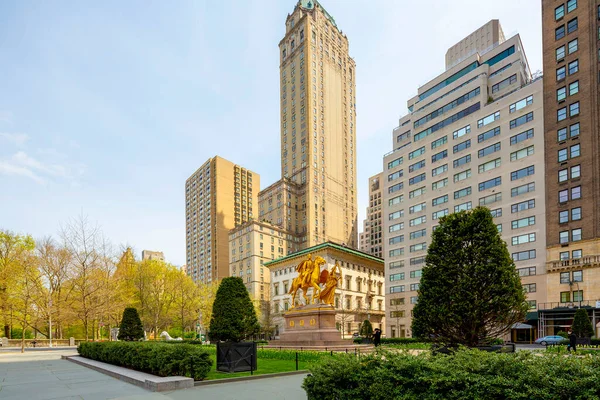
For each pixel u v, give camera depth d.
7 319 45.44
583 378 5.90
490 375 6.87
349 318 83.81
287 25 139.25
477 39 78.75
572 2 56.78
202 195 159.38
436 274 14.56
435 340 14.45
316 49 130.88
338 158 134.38
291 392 12.30
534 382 6.29
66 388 13.62
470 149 67.75
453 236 14.70
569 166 54.12
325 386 8.62
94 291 40.91
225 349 16.69
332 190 129.50
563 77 56.59
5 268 44.66
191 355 14.31
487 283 13.60
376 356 8.73
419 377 7.37
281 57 138.75
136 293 53.69
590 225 50.94
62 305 44.38
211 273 146.12
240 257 116.00
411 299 74.06
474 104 68.75
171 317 59.12
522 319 13.85
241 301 30.80
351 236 134.88
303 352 24.34
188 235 167.12
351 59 149.75
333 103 135.62
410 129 80.88
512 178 60.81
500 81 67.25
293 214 124.19
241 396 11.70
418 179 76.75
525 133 60.06
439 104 75.25
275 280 97.88
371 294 92.44
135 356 17.41
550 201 55.59
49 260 46.12
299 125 128.12
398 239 78.81
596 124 52.28
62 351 39.06
